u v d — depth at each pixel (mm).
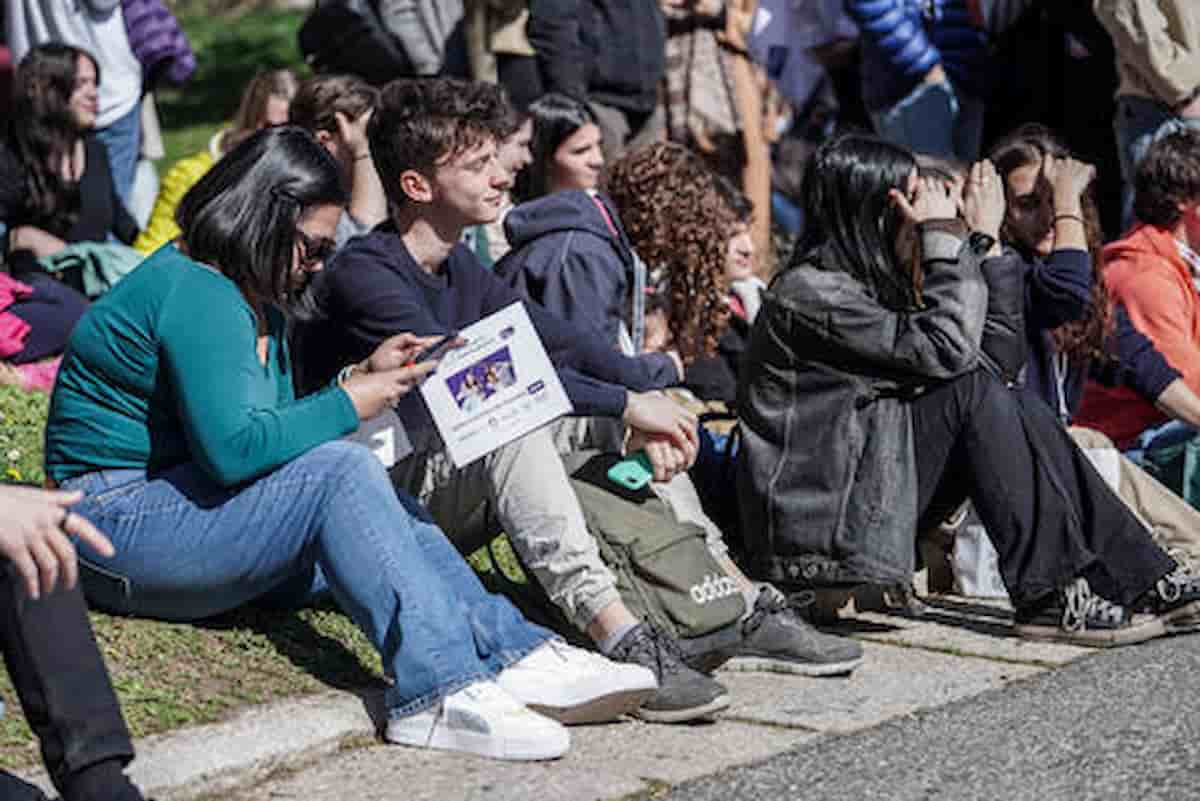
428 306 7797
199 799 6273
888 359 8078
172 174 12805
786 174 15477
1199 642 8297
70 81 11602
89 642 5594
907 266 8203
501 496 7305
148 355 6844
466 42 13188
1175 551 9328
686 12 14133
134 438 6930
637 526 7512
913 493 8148
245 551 6797
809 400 8250
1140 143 12328
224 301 6801
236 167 6887
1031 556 8172
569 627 7703
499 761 6633
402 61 13281
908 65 13070
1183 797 6297
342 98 9992
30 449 9352
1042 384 9250
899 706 7398
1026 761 6680
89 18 13398
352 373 7094
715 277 9430
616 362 8164
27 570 5316
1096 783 6441
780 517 8211
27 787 5621
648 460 7652
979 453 8156
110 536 6883
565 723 7027
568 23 13078
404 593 6668
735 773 6582
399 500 7066
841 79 14258
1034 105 13156
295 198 6855
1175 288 10133
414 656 6684
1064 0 12891
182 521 6820
